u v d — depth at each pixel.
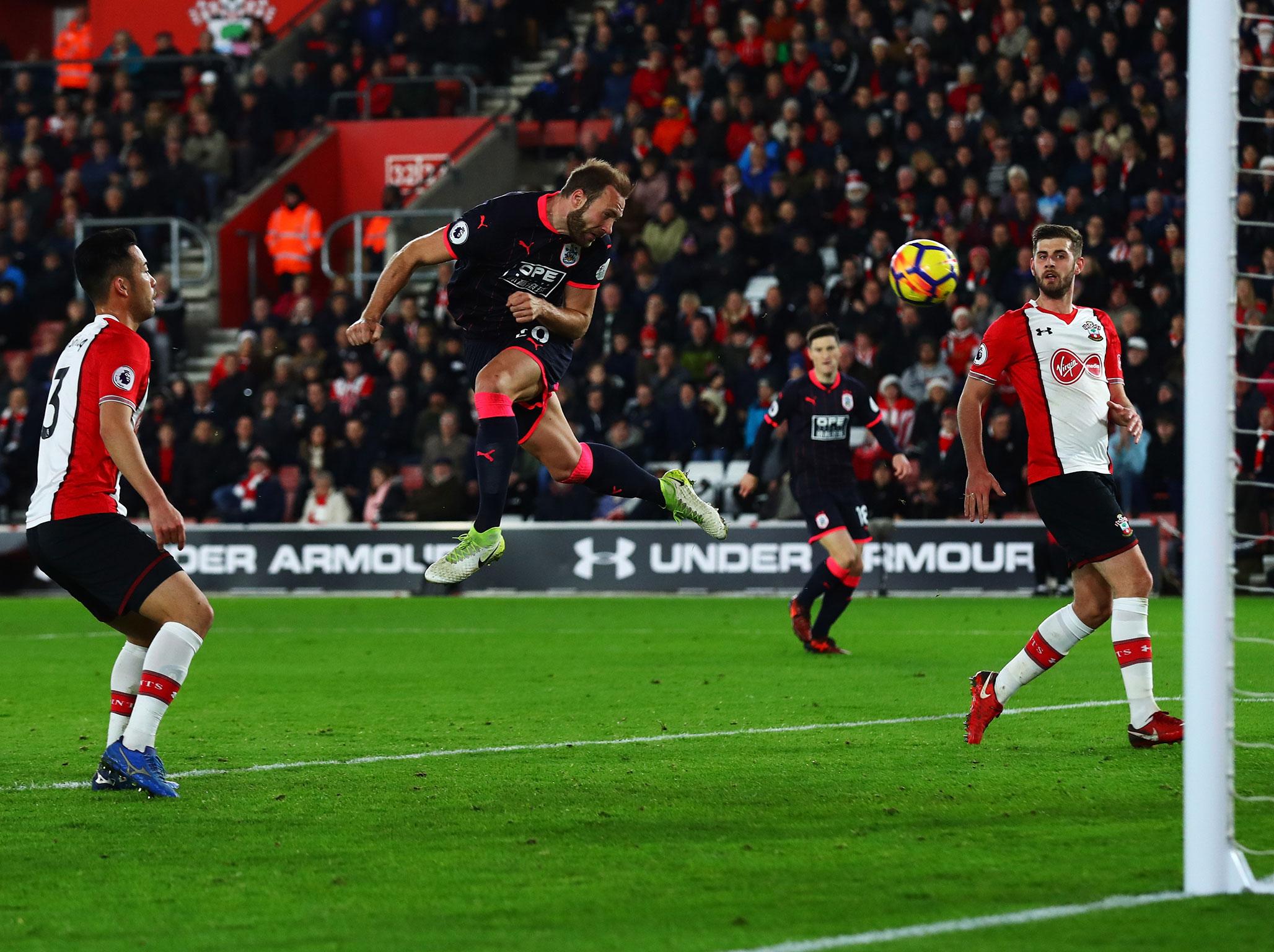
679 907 8.46
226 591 37.16
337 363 41.62
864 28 44.78
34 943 7.92
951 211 40.25
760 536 35.00
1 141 52.25
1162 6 43.12
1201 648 8.48
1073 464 13.35
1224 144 8.61
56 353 41.81
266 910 8.53
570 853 9.82
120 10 57.50
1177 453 33.34
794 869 9.29
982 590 33.84
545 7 55.44
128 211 48.25
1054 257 13.29
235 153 50.22
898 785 12.00
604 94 49.38
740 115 44.59
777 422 22.61
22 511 40.09
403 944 7.81
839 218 41.50
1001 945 7.56
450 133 50.41
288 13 56.06
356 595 36.53
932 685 18.81
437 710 17.12
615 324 40.59
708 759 13.44
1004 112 42.09
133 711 12.32
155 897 8.84
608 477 13.62
